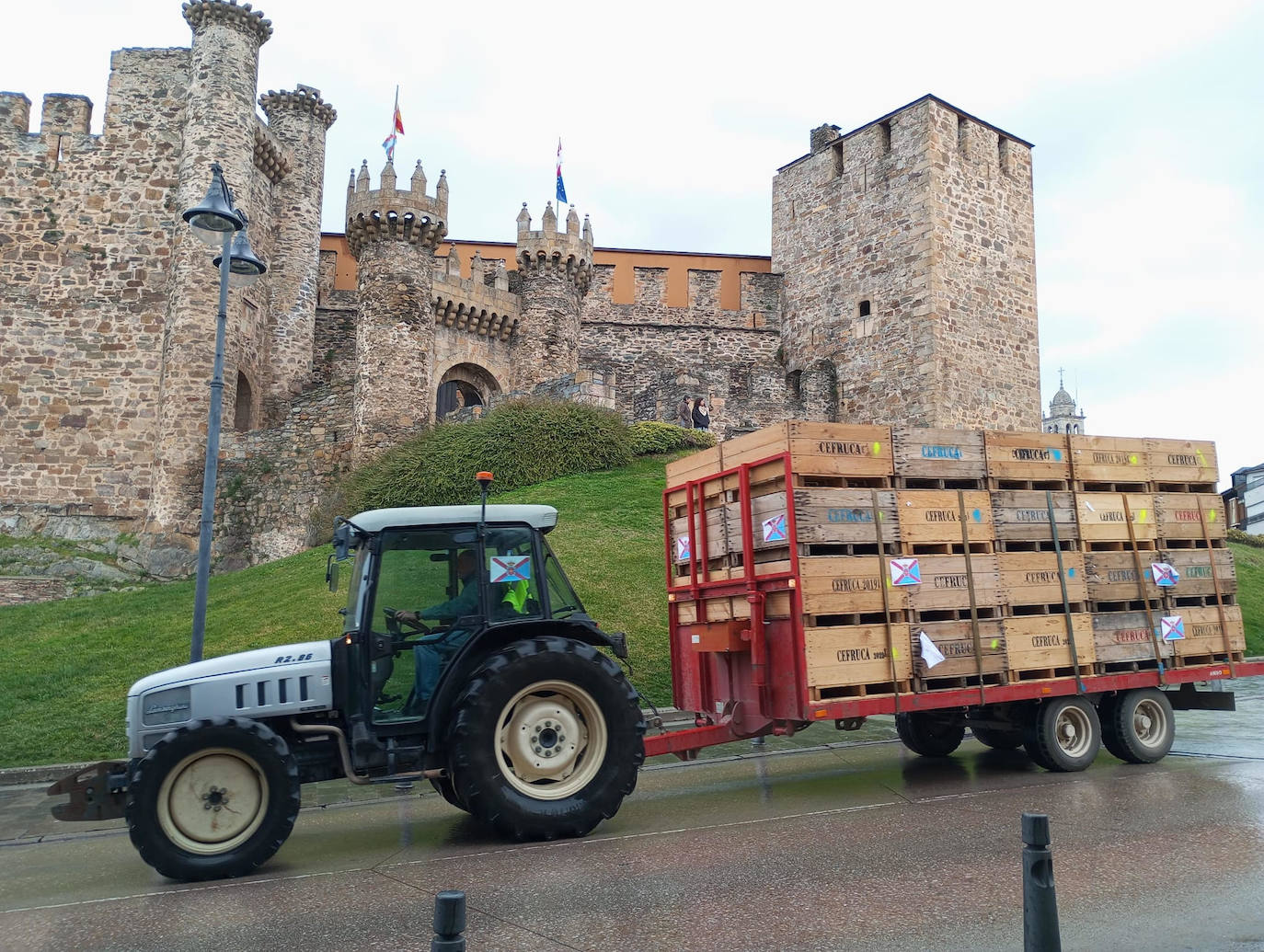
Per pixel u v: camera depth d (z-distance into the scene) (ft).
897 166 118.93
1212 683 53.36
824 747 37.65
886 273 119.34
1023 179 125.18
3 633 56.80
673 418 103.19
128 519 91.40
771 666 26.78
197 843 21.09
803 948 15.06
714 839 22.67
